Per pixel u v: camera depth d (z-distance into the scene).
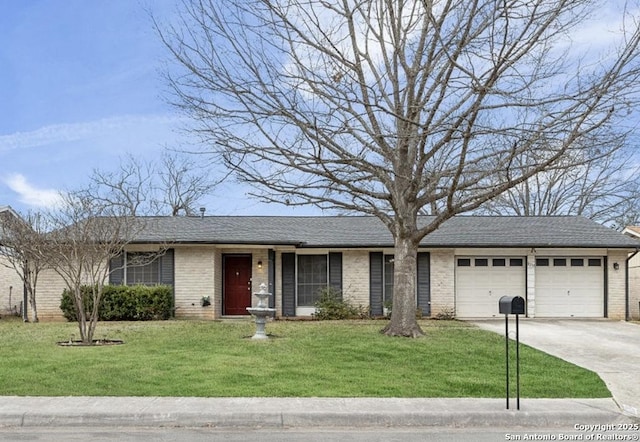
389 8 13.84
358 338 14.10
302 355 11.75
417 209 14.88
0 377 9.48
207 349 12.39
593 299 21.58
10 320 20.97
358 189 14.15
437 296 21.31
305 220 24.31
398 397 8.50
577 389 9.19
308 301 21.75
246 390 8.79
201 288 20.48
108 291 19.42
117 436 6.91
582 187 35.62
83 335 13.36
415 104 13.48
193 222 22.73
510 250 21.55
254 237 20.86
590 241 21.11
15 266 21.56
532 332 16.47
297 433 7.09
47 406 7.79
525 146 12.09
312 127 12.56
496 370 10.60
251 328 16.36
